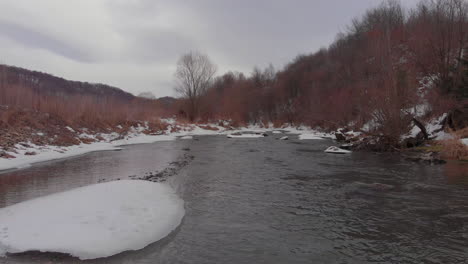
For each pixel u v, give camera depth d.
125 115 37.84
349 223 7.02
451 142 16.91
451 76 23.03
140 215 7.00
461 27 22.95
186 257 5.31
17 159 15.54
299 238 6.20
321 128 46.75
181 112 59.78
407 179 11.54
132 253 5.34
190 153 20.53
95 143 25.16
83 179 11.66
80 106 30.92
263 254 5.48
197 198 9.10
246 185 10.80
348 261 5.20
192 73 58.62
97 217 6.68
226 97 70.19
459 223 6.90
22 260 4.93
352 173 12.92
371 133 21.47
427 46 25.06
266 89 79.06
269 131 53.09
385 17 38.31
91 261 5.00
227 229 6.66
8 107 22.66
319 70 68.44
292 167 14.55
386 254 5.45
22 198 8.86
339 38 61.94
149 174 12.72
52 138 21.55
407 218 7.28
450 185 10.48
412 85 21.41
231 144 27.59
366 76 30.12
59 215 6.77
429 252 5.51
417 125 20.70
